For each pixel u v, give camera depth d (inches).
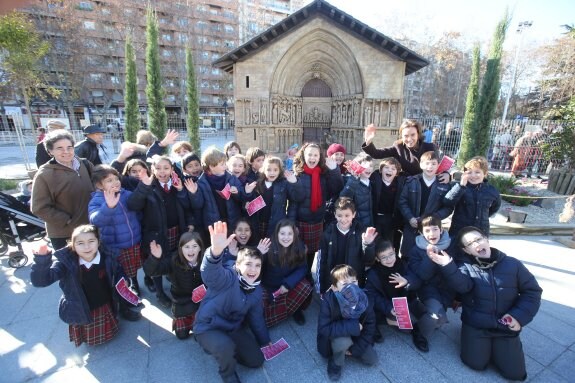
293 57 582.2
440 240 135.0
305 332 138.2
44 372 113.2
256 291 120.0
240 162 178.7
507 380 111.7
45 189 136.6
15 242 191.3
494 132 617.9
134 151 189.0
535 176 525.0
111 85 1699.1
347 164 168.4
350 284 116.3
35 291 165.8
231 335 114.0
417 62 541.0
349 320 114.3
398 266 138.6
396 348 127.7
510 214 270.5
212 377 112.0
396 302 124.2
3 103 1233.4
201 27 1849.2
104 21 1519.4
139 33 1528.1
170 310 151.4
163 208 152.3
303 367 118.0
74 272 116.2
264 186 170.6
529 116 1157.7
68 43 1315.2
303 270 146.6
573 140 397.7
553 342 131.6
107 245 141.9
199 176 168.6
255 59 561.9
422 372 115.2
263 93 573.3
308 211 169.3
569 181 395.5
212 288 108.7
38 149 182.2
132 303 129.4
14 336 131.6
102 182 130.4
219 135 1577.3
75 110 1743.4
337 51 567.8
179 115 2007.9
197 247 129.1
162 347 126.7
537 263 203.0
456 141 641.6
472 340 116.9
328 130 655.1
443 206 162.6
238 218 166.7
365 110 561.0
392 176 167.9
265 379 112.1
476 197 157.0
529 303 112.3
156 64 581.3
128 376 112.0
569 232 253.3
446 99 1712.6
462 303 124.3
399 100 552.4
